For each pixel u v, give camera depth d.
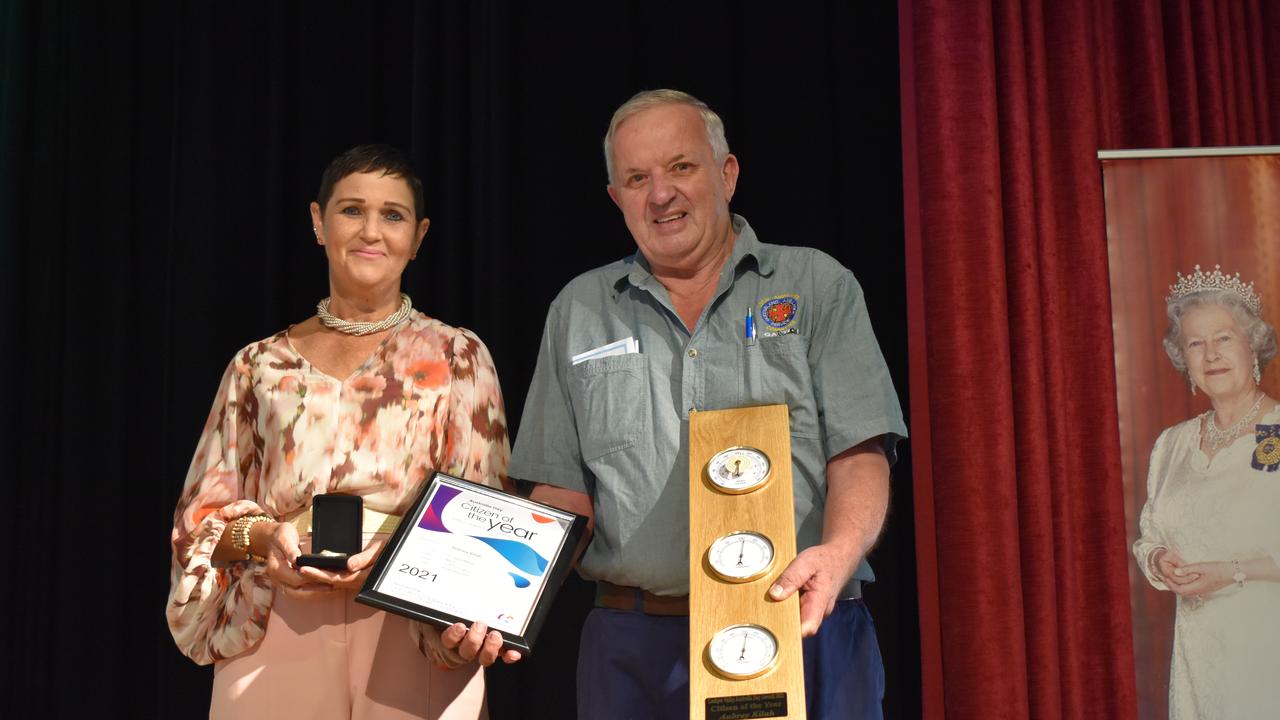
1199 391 2.42
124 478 3.08
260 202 3.16
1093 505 2.62
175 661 2.94
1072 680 2.54
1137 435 2.43
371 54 3.23
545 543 1.87
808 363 1.93
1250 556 2.34
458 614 1.78
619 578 1.87
